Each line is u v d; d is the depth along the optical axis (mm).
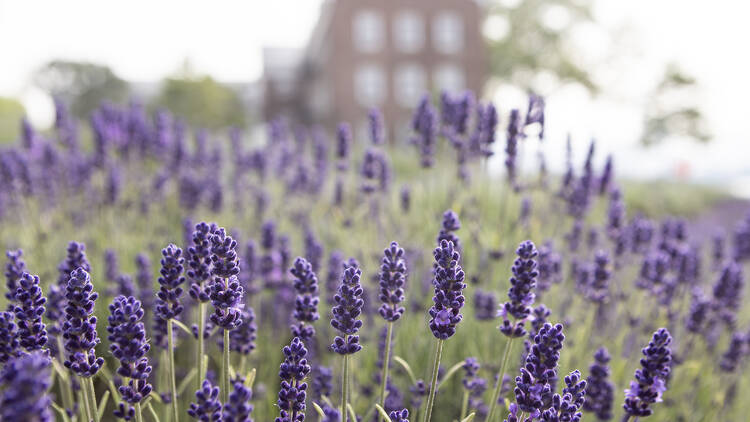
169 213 7742
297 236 7305
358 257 5578
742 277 4520
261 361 4090
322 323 4508
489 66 51094
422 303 4672
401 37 45000
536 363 2189
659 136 48062
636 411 2396
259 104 73188
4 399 1290
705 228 10555
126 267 5328
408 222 6562
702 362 4727
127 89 65000
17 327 2102
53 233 6461
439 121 6156
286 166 9156
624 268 5883
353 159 7652
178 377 3898
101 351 3322
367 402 3666
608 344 4797
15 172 6156
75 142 8125
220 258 2273
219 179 8180
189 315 3992
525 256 2529
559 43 48812
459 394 4035
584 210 5887
